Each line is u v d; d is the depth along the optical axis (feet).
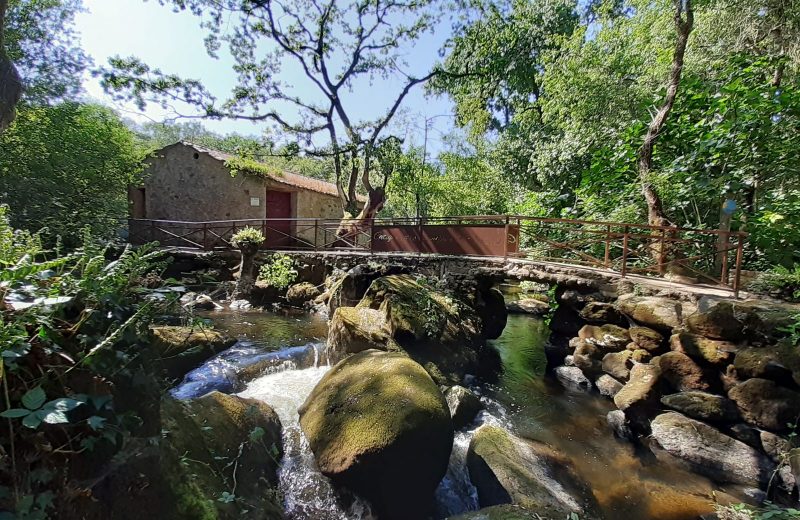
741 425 10.60
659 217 17.47
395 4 39.37
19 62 26.32
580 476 10.89
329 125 41.34
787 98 15.28
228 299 29.32
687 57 21.45
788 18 17.22
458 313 19.35
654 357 13.41
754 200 17.79
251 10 36.29
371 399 9.78
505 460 10.63
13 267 3.87
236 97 38.06
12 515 3.18
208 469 6.86
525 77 44.24
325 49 40.78
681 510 9.44
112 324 4.25
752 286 12.82
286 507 8.66
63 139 27.84
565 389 16.79
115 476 4.25
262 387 14.53
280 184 42.63
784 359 9.70
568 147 28.53
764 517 7.91
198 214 42.73
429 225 26.35
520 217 20.49
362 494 8.73
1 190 23.04
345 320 17.12
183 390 13.32
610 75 26.16
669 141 19.95
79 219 26.27
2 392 3.42
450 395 14.43
